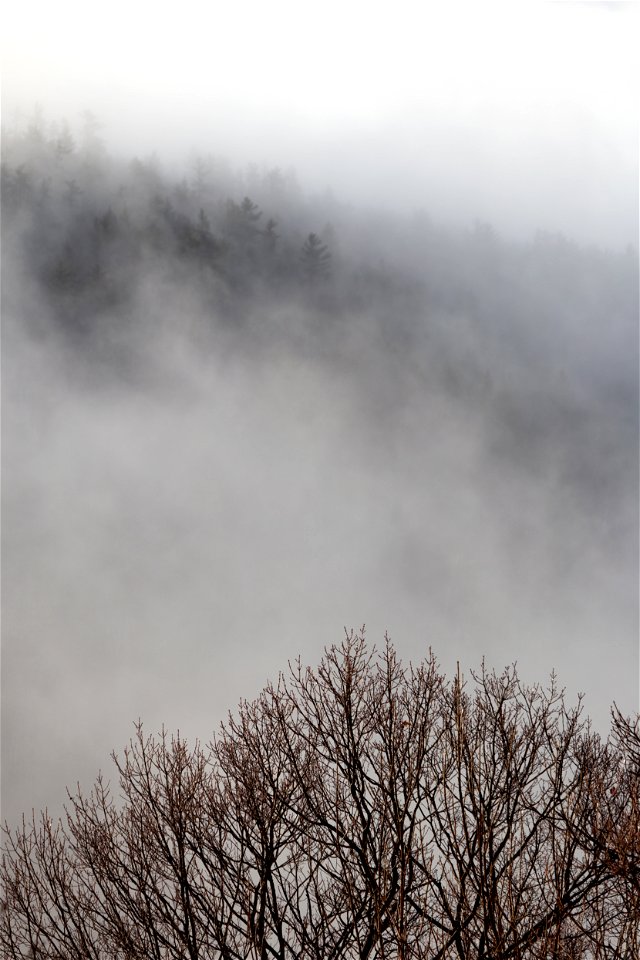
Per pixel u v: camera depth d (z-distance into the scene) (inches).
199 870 335.0
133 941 317.7
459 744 327.6
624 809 326.6
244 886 326.3
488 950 299.7
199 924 323.3
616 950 289.7
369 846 337.4
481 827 312.2
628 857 298.8
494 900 297.0
